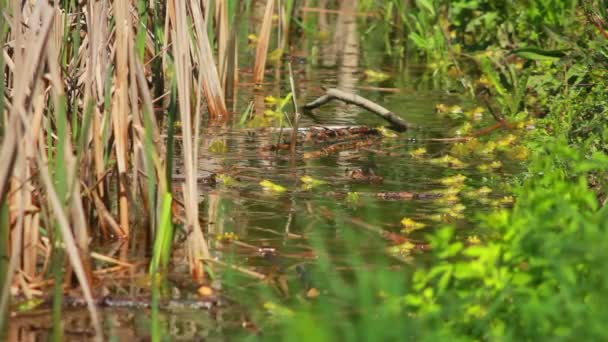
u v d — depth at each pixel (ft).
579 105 40.68
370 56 63.98
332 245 32.30
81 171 32.14
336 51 65.16
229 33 53.01
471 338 23.13
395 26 69.00
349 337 24.57
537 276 23.85
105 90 32.22
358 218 34.94
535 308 22.18
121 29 31.71
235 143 44.55
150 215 31.71
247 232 33.47
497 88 50.42
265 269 30.37
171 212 29.94
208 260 30.32
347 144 44.83
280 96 53.47
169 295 28.48
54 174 30.50
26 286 27.94
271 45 66.18
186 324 26.76
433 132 47.24
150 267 29.73
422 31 62.23
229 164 41.14
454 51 61.16
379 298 27.43
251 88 55.21
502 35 57.00
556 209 25.23
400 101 53.11
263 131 46.68
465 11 61.00
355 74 59.21
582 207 26.07
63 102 28.14
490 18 57.77
